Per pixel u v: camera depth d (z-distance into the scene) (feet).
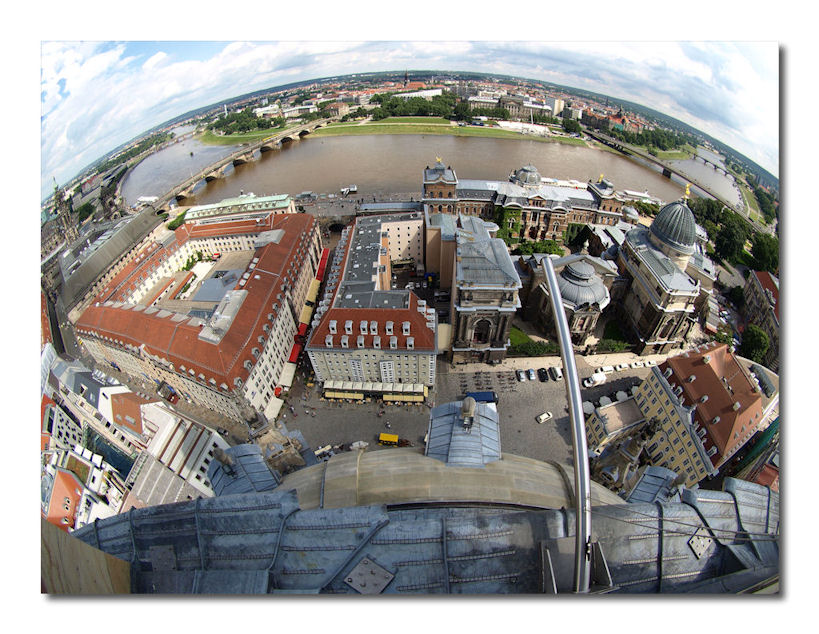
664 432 312.29
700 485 298.15
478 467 169.89
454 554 121.29
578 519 116.37
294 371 398.21
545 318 437.58
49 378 292.61
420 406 367.04
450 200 601.21
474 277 363.56
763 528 135.44
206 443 287.07
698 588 124.36
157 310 383.24
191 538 126.93
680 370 304.50
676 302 392.06
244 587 114.93
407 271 539.29
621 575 123.85
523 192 604.49
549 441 339.98
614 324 463.01
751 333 415.03
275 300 392.47
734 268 544.62
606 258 504.02
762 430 290.56
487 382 388.78
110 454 290.56
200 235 599.57
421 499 153.58
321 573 119.24
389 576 117.91
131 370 399.65
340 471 170.81
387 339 344.69
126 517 131.95
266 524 126.11
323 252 583.58
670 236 429.38
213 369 322.75
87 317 399.24
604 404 364.99
